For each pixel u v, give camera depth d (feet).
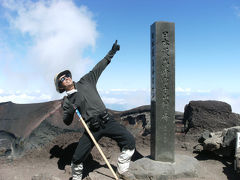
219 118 23.57
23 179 12.55
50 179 11.19
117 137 11.63
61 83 11.34
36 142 15.92
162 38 13.80
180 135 23.79
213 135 19.21
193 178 12.87
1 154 15.33
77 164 11.53
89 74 12.11
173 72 13.91
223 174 14.24
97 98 11.55
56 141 16.33
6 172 13.38
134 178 12.18
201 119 23.66
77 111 11.29
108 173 12.84
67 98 11.58
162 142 13.76
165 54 13.83
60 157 15.46
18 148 15.66
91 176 12.12
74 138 16.71
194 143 21.02
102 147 17.70
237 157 13.64
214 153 17.53
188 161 14.03
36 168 14.10
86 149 11.36
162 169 12.69
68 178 12.67
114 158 16.16
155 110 13.84
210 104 24.26
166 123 13.83
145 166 13.08
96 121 11.23
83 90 11.44
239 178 13.32
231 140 16.12
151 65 14.57
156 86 13.78
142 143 20.36
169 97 13.84
